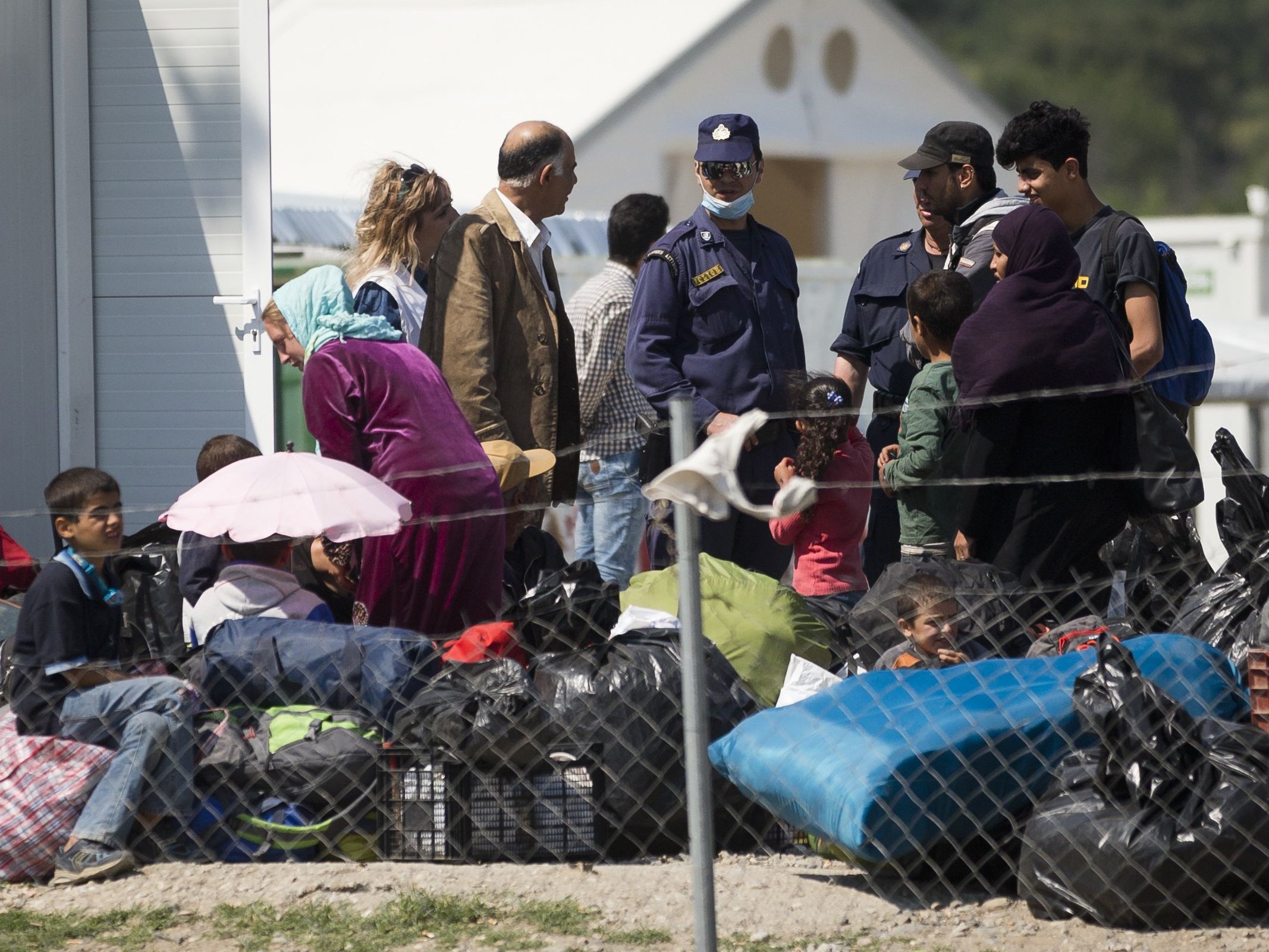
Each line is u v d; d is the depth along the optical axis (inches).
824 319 1765.5
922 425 793.6
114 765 692.7
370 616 784.9
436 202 904.9
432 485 774.5
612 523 1012.5
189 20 1080.2
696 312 879.7
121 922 631.2
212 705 737.6
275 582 783.7
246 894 658.8
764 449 874.1
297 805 706.8
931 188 900.0
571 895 658.8
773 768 678.5
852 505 850.1
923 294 816.9
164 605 816.3
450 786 701.3
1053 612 764.0
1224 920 628.4
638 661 730.2
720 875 682.8
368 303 880.3
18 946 608.1
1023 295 755.4
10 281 1043.3
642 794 711.7
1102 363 748.6
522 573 857.5
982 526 768.9
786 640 783.1
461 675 727.1
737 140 874.1
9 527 1049.5
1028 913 645.3
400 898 644.1
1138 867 615.2
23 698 713.0
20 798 685.3
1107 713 642.8
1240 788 626.2
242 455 858.1
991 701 678.5
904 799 646.5
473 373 831.1
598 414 1013.2
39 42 1071.0
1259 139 7844.5
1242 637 750.5
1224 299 2263.8
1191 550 794.8
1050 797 652.1
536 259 873.5
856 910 646.5
